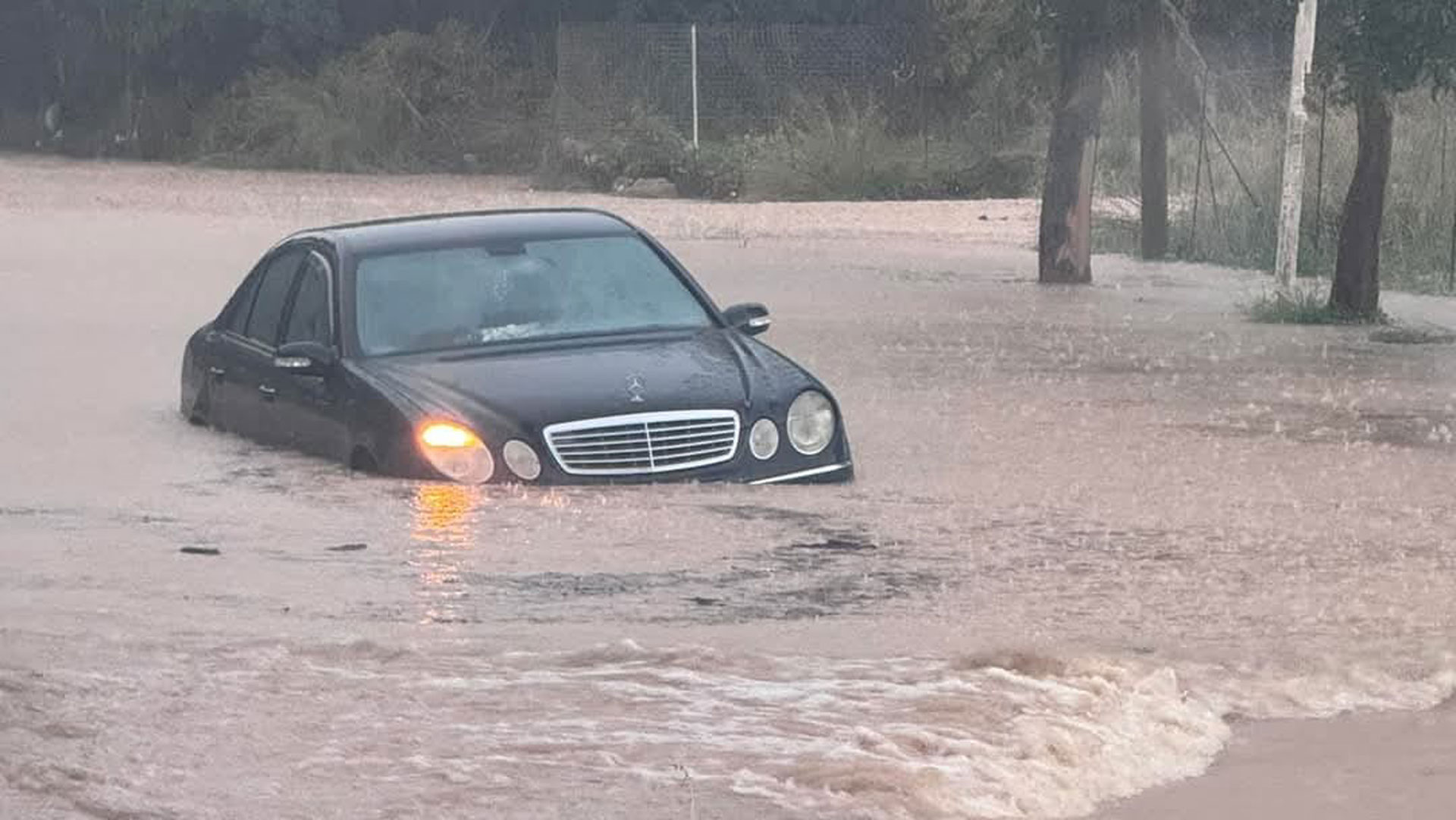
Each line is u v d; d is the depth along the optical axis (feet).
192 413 62.85
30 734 27.91
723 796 25.91
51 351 80.28
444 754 27.50
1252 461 55.52
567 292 57.62
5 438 59.57
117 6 252.42
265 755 27.35
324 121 236.43
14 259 120.16
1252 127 143.54
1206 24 116.16
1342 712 31.24
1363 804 26.73
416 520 46.19
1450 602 38.14
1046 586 39.60
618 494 49.90
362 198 190.39
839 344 82.79
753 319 57.88
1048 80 162.91
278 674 31.48
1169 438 59.47
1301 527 45.96
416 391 52.85
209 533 44.62
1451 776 27.89
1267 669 33.27
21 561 41.24
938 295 104.27
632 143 209.36
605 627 35.76
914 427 61.62
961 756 27.84
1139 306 99.86
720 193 199.93
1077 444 58.39
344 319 56.29
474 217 61.46
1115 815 26.27
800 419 52.75
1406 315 98.58
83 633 34.32
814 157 198.39
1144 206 129.18
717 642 34.60
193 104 253.85
